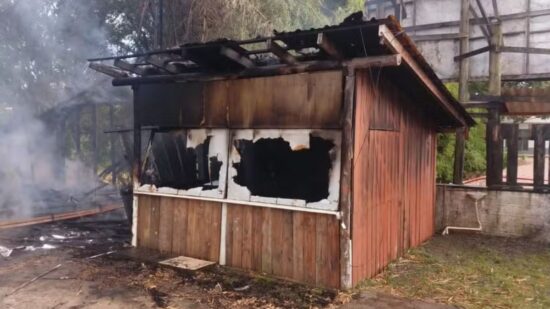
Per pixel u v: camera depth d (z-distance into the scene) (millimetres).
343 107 4238
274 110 4680
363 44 3996
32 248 5648
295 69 4465
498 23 7703
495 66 7703
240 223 4910
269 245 4699
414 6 9922
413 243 6188
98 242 6012
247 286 4348
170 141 5863
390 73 4852
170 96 5484
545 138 6672
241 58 4574
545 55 8531
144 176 5828
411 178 6051
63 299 3961
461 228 7148
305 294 4141
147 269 4852
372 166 4699
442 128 7273
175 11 8188
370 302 3969
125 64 5133
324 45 3781
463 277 4801
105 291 4180
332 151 4297
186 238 5348
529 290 4441
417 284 4535
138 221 5781
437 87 5324
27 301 3895
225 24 7824
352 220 4250
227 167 5008
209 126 5152
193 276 4645
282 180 5109
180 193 5363
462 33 8547
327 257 4328
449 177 10266
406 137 5801
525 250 6082
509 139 6984
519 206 6785
